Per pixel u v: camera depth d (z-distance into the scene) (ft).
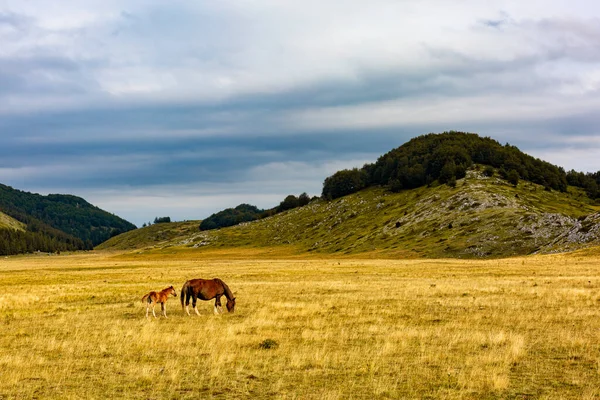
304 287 142.82
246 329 75.56
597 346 60.70
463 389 45.39
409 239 500.33
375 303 102.73
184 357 58.75
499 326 74.74
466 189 621.72
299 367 53.31
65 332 76.48
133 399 44.21
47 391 46.68
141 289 152.46
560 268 205.16
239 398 44.16
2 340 70.90
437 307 95.25
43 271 325.62
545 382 47.55
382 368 52.60
